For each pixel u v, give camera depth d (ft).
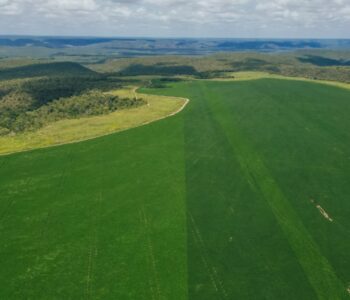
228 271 255.09
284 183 371.56
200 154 440.86
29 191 362.53
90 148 466.70
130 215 320.91
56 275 253.03
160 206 333.21
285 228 302.04
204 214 320.50
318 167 406.82
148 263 262.67
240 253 272.92
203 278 248.73
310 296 235.81
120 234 295.48
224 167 406.21
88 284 244.63
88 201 343.46
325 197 347.36
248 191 357.20
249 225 305.53
